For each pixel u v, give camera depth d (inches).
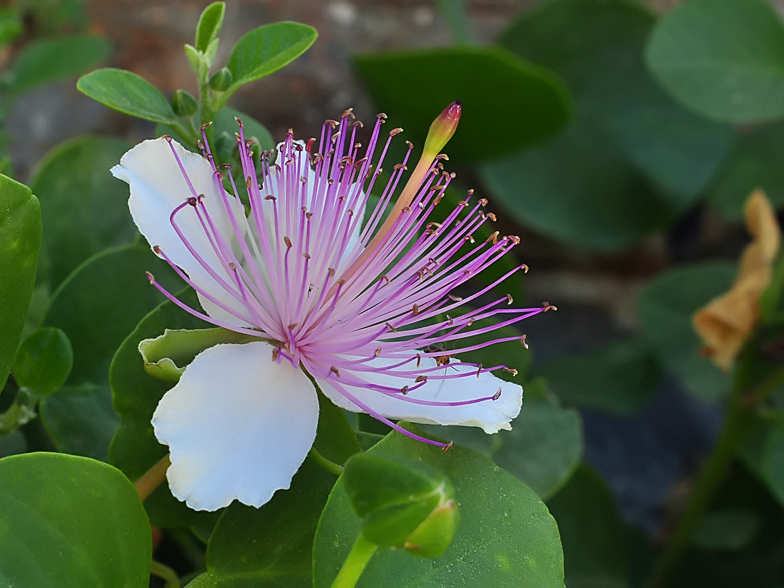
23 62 11.2
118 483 4.7
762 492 13.3
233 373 5.1
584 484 11.7
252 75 5.9
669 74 11.2
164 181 5.4
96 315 6.3
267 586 5.3
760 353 10.8
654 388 14.2
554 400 8.6
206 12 6.0
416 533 4.0
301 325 5.6
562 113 12.0
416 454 5.2
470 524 5.1
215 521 5.8
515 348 7.4
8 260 5.0
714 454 11.4
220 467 4.9
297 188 5.6
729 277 13.8
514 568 5.0
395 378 5.7
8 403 6.7
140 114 5.7
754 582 12.8
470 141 13.3
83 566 4.6
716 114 11.1
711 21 11.4
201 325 5.7
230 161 6.1
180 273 5.1
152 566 5.9
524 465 8.1
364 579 4.9
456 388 5.7
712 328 10.1
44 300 7.3
